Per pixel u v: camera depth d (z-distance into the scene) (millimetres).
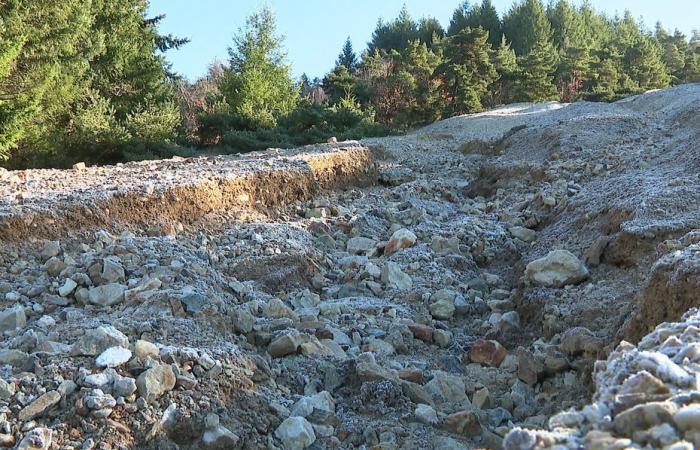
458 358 5449
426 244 7992
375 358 5082
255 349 4910
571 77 41750
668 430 2080
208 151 22531
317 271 7270
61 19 17500
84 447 3334
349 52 65062
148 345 3947
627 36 51469
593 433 2174
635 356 2670
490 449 3898
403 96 34344
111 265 5660
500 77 39156
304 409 4086
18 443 3303
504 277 7262
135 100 22250
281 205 9266
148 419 3543
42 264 6090
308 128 25109
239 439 3666
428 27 57188
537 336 5578
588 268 6141
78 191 7441
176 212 7641
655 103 17438
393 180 12172
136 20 23203
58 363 3826
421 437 4000
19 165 17703
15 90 16844
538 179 10469
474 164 13305
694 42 57219
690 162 7938
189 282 5566
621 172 9070
